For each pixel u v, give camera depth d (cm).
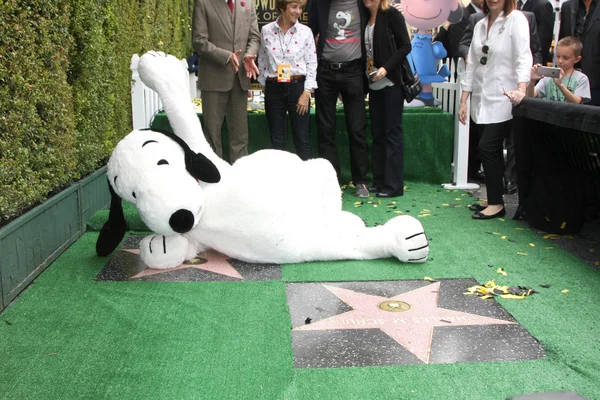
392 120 599
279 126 605
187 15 1187
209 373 253
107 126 548
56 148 406
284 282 364
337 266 395
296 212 393
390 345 283
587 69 607
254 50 577
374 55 579
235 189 384
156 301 329
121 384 244
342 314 318
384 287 358
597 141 420
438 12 739
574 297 342
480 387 245
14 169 339
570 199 463
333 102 612
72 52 454
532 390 243
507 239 458
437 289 356
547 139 474
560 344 282
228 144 661
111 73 552
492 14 502
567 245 444
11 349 273
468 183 672
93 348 274
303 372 256
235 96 586
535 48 637
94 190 504
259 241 384
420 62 780
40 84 376
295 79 586
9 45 332
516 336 293
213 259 405
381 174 636
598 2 599
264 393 239
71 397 235
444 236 469
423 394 240
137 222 474
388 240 399
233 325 300
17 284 336
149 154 353
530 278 374
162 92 403
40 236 372
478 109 518
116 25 554
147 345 278
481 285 361
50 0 389
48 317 307
